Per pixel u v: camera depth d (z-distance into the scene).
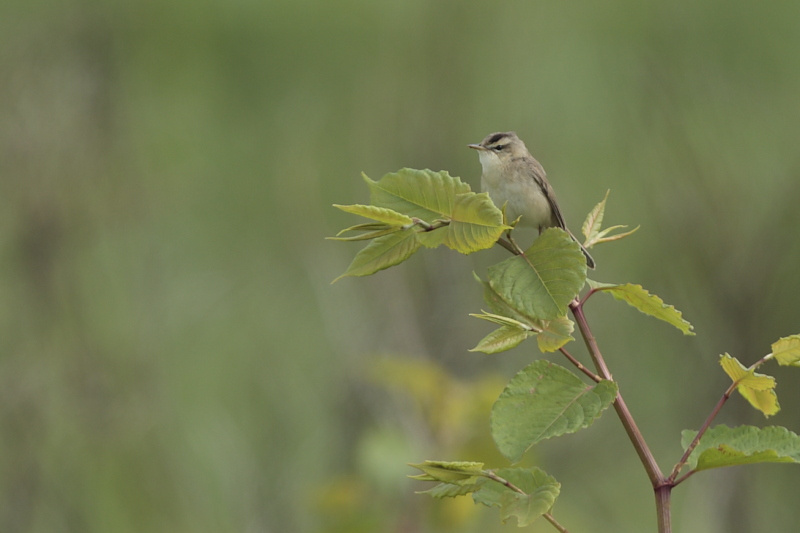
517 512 3.11
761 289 11.61
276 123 18.95
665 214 12.23
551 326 3.31
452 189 3.31
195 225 18.06
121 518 12.52
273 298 16.45
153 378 13.82
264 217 18.14
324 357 14.16
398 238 3.35
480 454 7.68
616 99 15.31
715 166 12.39
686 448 3.36
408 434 8.09
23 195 14.39
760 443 3.29
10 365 13.24
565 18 16.97
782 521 13.33
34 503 12.46
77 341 13.74
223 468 11.06
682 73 14.80
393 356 9.89
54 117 15.30
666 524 3.09
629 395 13.65
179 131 18.95
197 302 15.66
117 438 13.15
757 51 16.59
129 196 15.88
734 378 3.31
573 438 13.29
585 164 15.98
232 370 14.97
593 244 3.84
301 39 19.48
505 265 3.32
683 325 3.36
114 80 17.09
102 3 17.70
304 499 8.28
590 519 12.78
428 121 13.44
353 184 13.69
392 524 7.78
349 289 11.17
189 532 11.57
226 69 19.70
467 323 10.91
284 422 12.04
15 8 16.81
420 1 15.31
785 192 12.44
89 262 15.26
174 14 19.06
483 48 15.57
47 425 13.09
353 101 16.86
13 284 14.20
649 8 16.55
